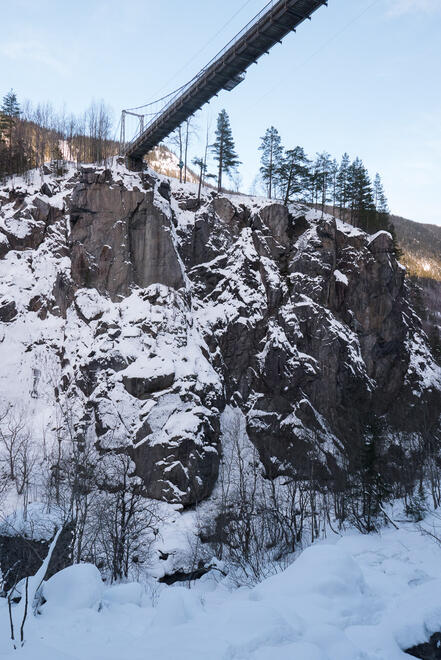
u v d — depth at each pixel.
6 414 62.59
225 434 69.75
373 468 51.03
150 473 58.31
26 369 69.44
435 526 38.69
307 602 11.17
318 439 71.19
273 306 81.75
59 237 79.69
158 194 81.31
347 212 117.31
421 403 84.62
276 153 106.00
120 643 9.05
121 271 74.75
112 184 78.25
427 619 10.09
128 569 43.88
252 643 8.73
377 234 91.69
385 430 70.12
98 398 63.28
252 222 88.81
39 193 85.69
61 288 75.06
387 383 85.88
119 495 47.06
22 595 11.05
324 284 84.75
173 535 50.84
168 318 71.69
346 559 12.80
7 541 22.30
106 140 117.25
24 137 120.44
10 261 78.94
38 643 8.54
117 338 68.81
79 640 9.15
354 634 10.02
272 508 51.88
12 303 73.75
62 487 51.09
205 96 69.38
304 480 64.31
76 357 68.25
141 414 62.16
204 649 8.51
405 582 14.50
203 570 44.72
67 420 59.06
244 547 46.88
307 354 79.50
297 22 53.69
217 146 100.62
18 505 50.34
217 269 84.06
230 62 61.34
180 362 68.06
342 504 54.19
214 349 76.31
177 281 76.50
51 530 28.52
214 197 91.50
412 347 94.44
